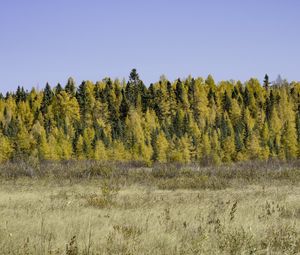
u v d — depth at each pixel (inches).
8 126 4217.5
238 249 296.5
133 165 2780.5
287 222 422.6
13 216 471.8
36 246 297.7
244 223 407.8
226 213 486.3
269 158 3435.0
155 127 4367.6
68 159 3253.0
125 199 689.6
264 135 4060.0
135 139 3850.9
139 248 299.1
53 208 552.4
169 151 3181.6
